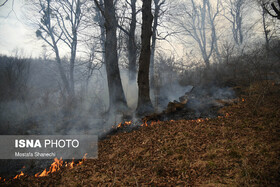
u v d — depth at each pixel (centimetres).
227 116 740
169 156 527
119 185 434
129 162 530
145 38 963
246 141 523
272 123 593
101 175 490
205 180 405
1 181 519
